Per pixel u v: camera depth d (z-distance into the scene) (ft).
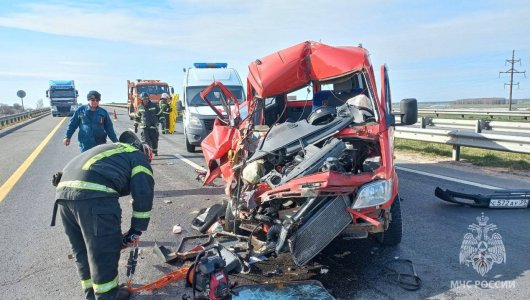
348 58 18.44
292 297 12.55
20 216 21.99
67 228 12.37
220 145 19.83
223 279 11.87
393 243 16.44
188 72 49.75
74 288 14.02
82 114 23.63
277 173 15.17
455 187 24.84
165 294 13.28
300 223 13.35
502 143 29.35
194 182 29.55
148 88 89.51
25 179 31.40
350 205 13.89
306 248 13.19
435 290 13.06
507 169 29.37
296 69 19.70
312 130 16.44
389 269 14.56
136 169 12.31
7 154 45.44
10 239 18.61
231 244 15.70
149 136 40.22
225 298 12.01
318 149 15.29
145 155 13.15
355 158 15.93
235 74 50.55
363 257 15.61
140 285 14.02
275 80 19.61
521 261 14.87
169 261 15.69
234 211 15.99
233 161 17.90
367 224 14.16
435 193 21.76
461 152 36.91
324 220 13.41
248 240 15.29
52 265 15.85
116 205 11.93
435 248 16.25
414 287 13.21
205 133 42.45
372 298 12.64
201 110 43.70
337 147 15.08
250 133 18.30
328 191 13.37
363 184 13.96
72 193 11.50
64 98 134.92
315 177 13.67
